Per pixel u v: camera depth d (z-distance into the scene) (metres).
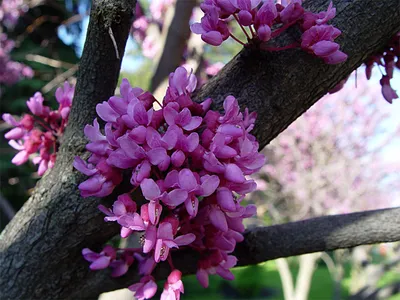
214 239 0.15
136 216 0.12
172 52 0.37
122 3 0.15
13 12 0.81
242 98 0.15
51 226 0.16
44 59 0.53
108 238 0.17
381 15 0.15
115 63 0.16
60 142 0.18
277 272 2.18
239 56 0.15
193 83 0.15
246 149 0.13
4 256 0.17
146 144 0.13
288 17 0.14
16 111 1.08
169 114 0.13
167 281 0.15
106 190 0.14
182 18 0.37
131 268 0.18
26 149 0.20
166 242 0.12
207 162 0.12
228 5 0.13
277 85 0.15
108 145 0.14
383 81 0.18
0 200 0.50
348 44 0.15
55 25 1.09
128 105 0.13
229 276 0.16
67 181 0.16
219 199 0.13
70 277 0.17
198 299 1.59
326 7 0.15
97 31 0.15
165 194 0.12
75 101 0.17
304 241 0.18
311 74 0.15
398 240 0.17
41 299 0.17
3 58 0.82
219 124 0.13
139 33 0.62
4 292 0.17
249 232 0.18
